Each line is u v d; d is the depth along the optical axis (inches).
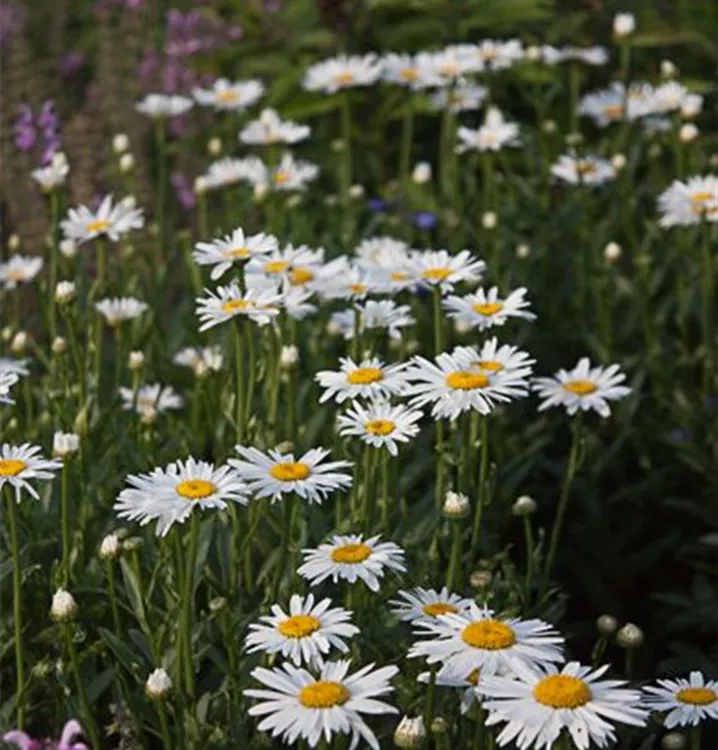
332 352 279.1
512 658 155.2
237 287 213.8
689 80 422.3
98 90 392.8
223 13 478.0
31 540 205.6
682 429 290.0
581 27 435.8
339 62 350.9
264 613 191.9
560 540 277.3
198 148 397.7
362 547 175.3
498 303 218.8
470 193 353.1
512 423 289.4
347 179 354.0
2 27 389.7
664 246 321.4
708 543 261.9
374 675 151.3
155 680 167.6
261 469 181.8
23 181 331.9
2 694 199.8
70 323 226.2
